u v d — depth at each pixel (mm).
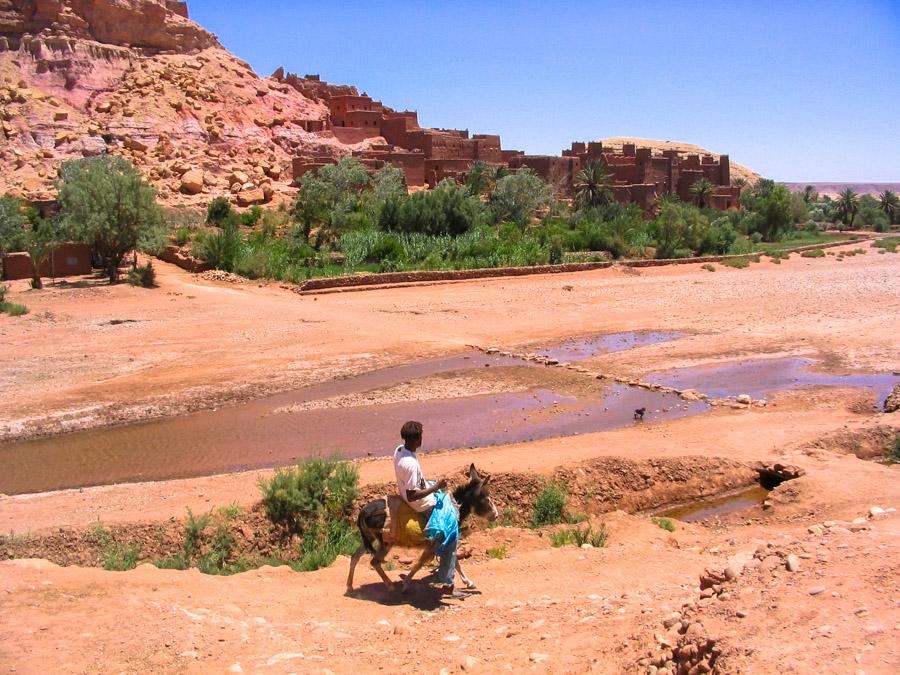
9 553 9516
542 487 11883
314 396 19859
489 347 26156
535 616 6469
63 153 74125
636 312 33750
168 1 103375
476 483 7520
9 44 88312
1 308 29984
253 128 90812
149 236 38188
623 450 13602
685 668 4613
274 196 68562
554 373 22109
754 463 13023
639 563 8305
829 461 12703
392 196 57656
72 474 14094
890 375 21062
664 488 12508
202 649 5688
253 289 38938
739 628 4617
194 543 10000
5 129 74375
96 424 17469
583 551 8797
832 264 58844
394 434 16172
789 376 21297
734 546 9156
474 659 5426
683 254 60500
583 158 92688
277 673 5305
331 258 47812
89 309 31484
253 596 7328
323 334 27703
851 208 117500
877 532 5652
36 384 20844
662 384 20562
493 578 7945
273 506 10578
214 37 104750
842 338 26516
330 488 10977
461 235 55375
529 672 5188
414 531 7152
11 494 12984
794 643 4258
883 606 4398
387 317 31828
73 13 91188
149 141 80188
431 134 86438
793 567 5215
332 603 7148
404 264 47125
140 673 5293
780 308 34375
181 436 16484
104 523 10164
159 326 28672
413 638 6121
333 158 76188
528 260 50000
